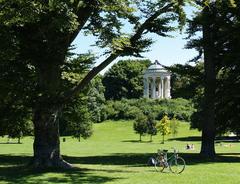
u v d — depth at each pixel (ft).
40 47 80.74
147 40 83.46
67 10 70.85
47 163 82.43
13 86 83.41
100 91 382.42
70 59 103.71
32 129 116.47
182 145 207.31
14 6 70.95
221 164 96.73
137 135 299.17
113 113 369.71
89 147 187.01
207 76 115.96
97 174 74.38
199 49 118.62
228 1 100.73
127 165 96.58
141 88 515.91
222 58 114.42
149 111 358.23
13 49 77.46
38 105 83.20
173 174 75.56
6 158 122.93
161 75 491.31
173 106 369.30
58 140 84.43
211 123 116.98
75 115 123.65
